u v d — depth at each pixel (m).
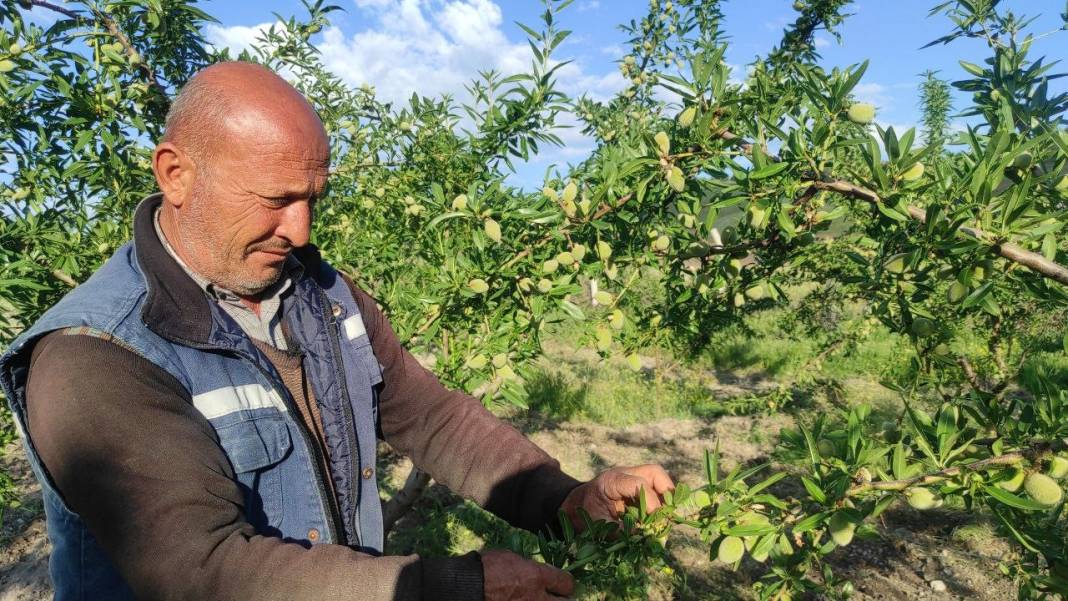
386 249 3.20
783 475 1.06
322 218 3.39
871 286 1.58
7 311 2.44
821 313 5.82
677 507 1.10
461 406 1.51
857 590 3.88
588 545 1.14
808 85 1.28
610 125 3.53
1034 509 0.88
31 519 4.58
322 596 0.86
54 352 0.92
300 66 3.34
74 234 2.71
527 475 1.40
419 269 3.00
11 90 2.32
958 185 1.15
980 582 3.92
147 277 1.02
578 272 1.90
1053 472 0.92
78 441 0.87
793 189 1.27
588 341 2.02
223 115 1.02
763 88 1.51
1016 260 1.10
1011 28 1.50
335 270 1.43
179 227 1.11
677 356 4.27
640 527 1.12
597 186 1.79
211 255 1.10
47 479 0.90
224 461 1.01
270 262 1.15
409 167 3.33
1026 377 1.00
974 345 3.70
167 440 0.92
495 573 0.96
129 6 2.52
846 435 1.09
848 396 6.42
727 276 1.66
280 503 1.14
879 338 8.13
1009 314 3.26
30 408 0.91
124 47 2.51
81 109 2.37
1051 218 1.12
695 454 5.96
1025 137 1.25
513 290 2.01
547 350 9.30
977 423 1.05
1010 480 0.94
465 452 1.45
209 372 1.06
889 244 1.36
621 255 1.89
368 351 1.38
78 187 2.75
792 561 1.25
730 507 1.04
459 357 2.12
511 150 2.71
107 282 1.02
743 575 4.01
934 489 0.97
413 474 3.24
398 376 1.50
